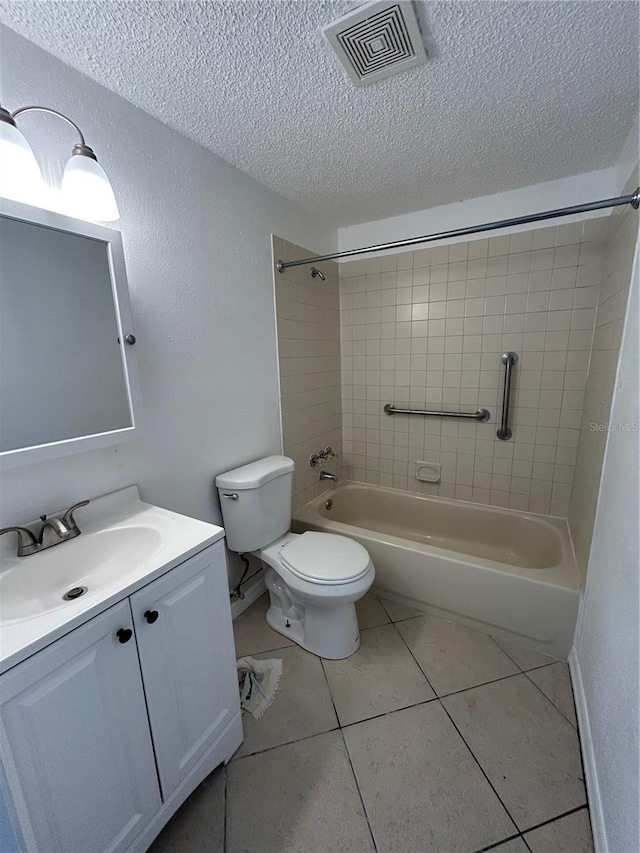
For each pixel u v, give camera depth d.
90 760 0.76
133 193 1.19
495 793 1.06
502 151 1.50
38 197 0.94
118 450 1.22
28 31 0.88
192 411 1.48
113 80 1.05
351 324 2.49
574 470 1.98
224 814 1.03
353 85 1.09
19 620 0.70
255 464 1.75
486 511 2.22
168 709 0.93
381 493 2.55
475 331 2.11
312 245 2.15
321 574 1.45
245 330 1.71
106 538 1.07
